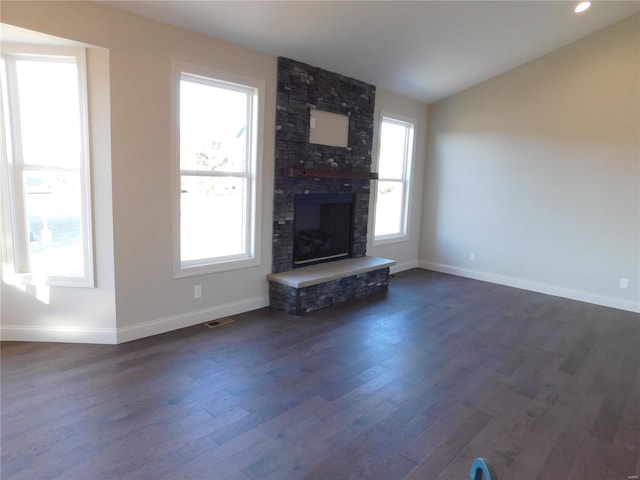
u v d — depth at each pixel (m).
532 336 3.71
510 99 5.22
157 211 3.29
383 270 5.05
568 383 2.85
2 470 1.83
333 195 4.80
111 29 2.88
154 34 3.10
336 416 2.35
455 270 6.00
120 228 3.10
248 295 4.07
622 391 2.76
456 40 4.14
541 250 5.16
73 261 3.20
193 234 3.66
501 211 5.46
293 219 4.34
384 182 5.69
